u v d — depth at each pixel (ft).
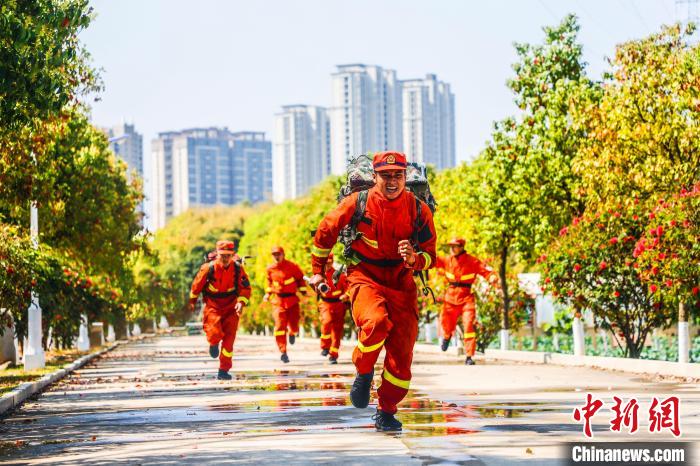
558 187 99.14
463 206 127.34
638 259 73.97
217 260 74.38
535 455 32.83
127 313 237.45
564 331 116.06
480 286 114.73
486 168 112.78
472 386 62.64
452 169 165.58
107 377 86.63
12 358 106.63
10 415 55.21
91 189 130.11
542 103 101.86
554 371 77.87
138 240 160.86
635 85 82.89
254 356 119.24
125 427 45.32
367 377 39.19
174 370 94.02
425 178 63.21
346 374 79.77
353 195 38.96
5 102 57.11
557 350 115.34
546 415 44.70
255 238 326.85
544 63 103.35
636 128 81.87
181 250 422.82
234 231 435.94
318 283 40.01
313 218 222.89
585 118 87.15
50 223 118.73
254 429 42.14
